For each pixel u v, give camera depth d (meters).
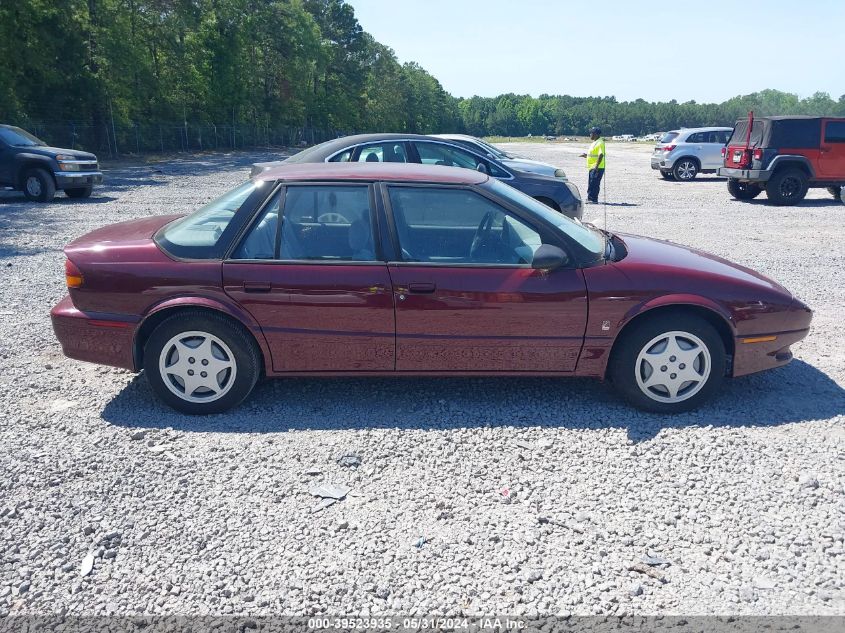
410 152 9.84
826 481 3.66
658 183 22.02
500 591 2.83
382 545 3.13
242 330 4.38
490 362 4.46
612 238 4.94
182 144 46.94
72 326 4.49
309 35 68.25
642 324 4.40
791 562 3.01
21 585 2.85
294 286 4.29
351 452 3.97
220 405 4.45
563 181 10.30
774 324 4.48
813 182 16.05
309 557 3.04
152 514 3.36
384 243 4.38
